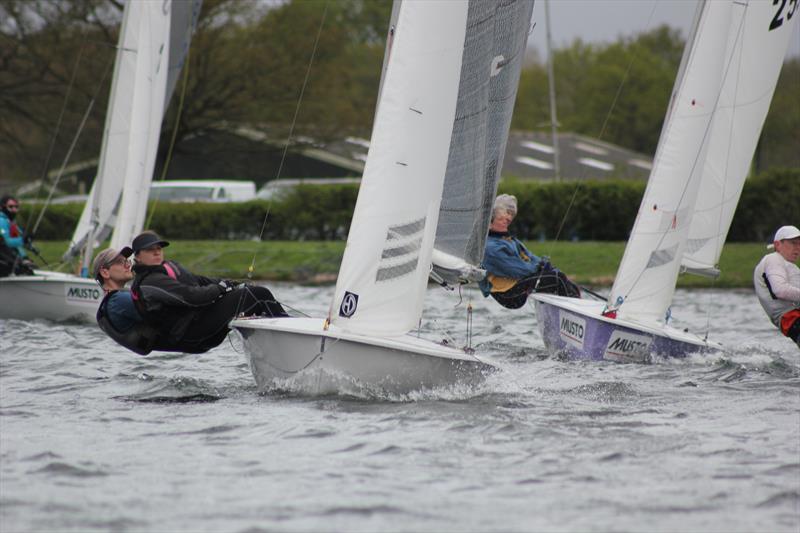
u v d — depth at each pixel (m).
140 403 35.03
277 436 29.86
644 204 45.44
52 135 148.25
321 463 27.14
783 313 44.75
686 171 45.12
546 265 49.22
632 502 24.34
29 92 147.75
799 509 23.97
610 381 39.91
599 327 45.16
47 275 64.19
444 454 28.09
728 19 45.06
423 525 22.64
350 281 33.50
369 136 172.25
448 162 35.59
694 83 45.12
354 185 120.50
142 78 65.12
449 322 62.88
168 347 36.81
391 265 33.69
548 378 40.47
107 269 37.09
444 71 33.62
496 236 49.19
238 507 23.66
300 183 124.00
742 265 101.81
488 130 36.25
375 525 22.61
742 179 54.06
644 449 28.84
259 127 155.25
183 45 68.88
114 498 24.25
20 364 43.69
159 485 25.23
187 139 162.00
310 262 105.31
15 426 31.34
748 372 42.94
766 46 53.41
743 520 23.23
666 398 36.59
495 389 36.88
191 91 149.50
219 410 33.44
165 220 118.62
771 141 196.38
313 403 34.28
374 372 34.28
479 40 35.03
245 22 154.25
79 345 50.03
